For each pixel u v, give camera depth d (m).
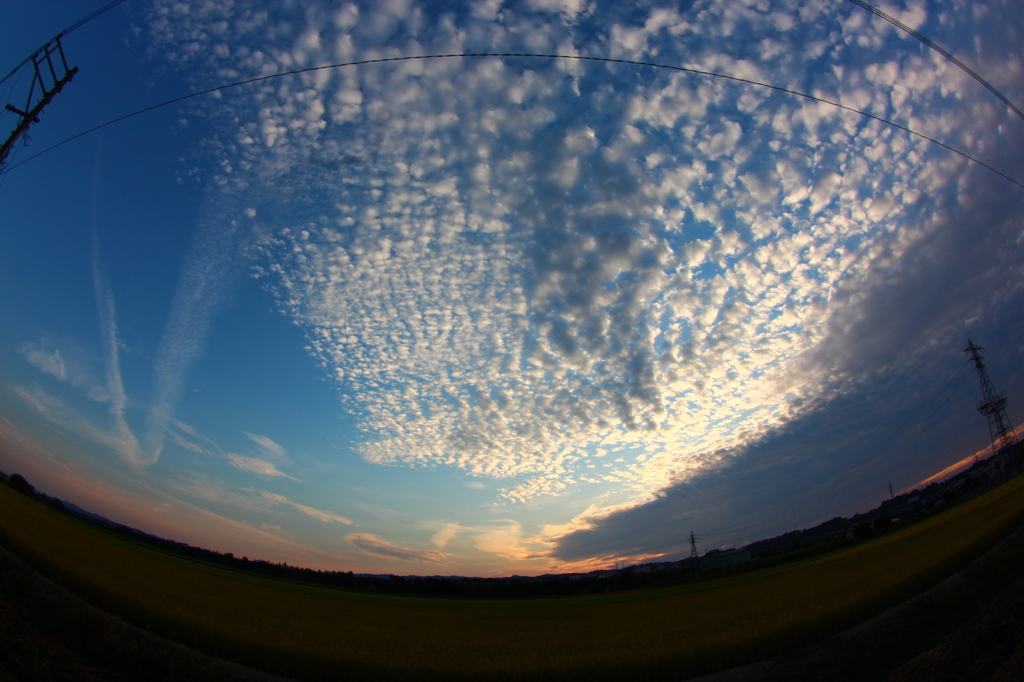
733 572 59.50
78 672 10.33
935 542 28.31
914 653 13.56
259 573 56.03
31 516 28.86
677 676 14.11
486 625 24.94
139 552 37.56
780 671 13.73
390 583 58.22
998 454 49.34
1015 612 13.23
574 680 14.26
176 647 13.75
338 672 14.31
